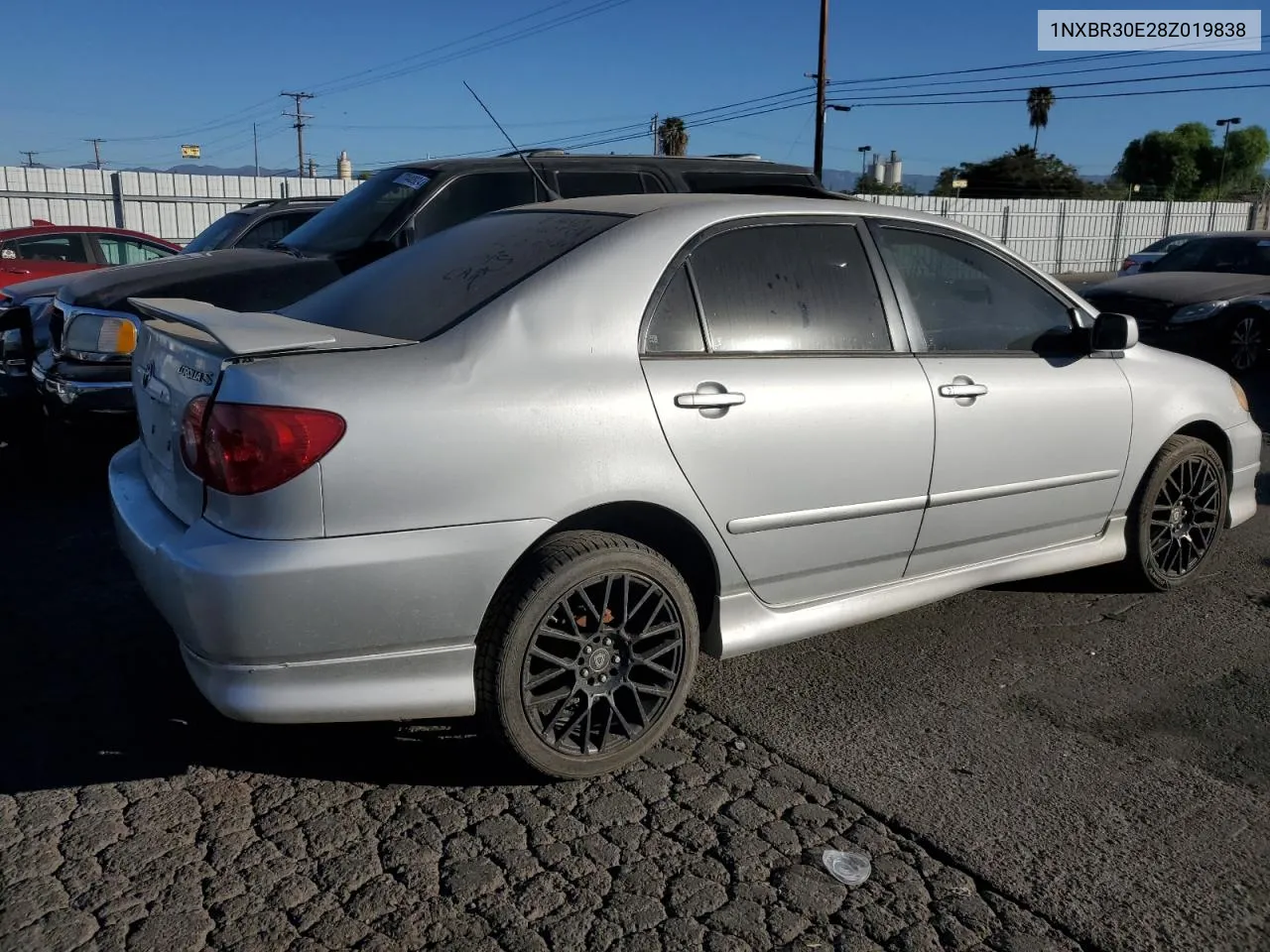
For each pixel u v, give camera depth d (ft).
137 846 9.44
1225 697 12.68
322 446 9.04
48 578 15.71
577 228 11.55
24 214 78.02
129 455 12.39
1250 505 17.04
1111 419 14.32
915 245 13.12
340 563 9.14
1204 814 10.24
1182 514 15.78
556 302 10.42
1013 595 15.90
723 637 11.51
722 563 11.23
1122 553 15.20
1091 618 15.05
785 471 11.34
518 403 9.84
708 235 11.46
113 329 18.44
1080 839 9.80
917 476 12.40
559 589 10.03
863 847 9.66
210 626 9.14
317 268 20.21
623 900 8.87
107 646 13.43
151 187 82.17
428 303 11.10
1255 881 9.23
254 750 11.14
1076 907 8.86
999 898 8.96
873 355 12.28
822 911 8.77
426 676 9.86
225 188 85.35
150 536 10.01
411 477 9.34
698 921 8.63
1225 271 40.40
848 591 12.53
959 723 11.96
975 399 12.82
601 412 10.18
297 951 8.20
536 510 9.90
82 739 11.23
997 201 111.04
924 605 14.58
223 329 9.70
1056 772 10.96
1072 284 94.27
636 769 10.94
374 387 9.36
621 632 10.61
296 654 9.29
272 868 9.18
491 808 10.19
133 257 44.96
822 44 96.58
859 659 13.61
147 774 10.62
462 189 22.13
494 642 9.96
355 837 9.67
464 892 8.92
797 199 12.42
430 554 9.45
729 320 11.34
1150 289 37.09
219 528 9.32
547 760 10.39
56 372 18.83
